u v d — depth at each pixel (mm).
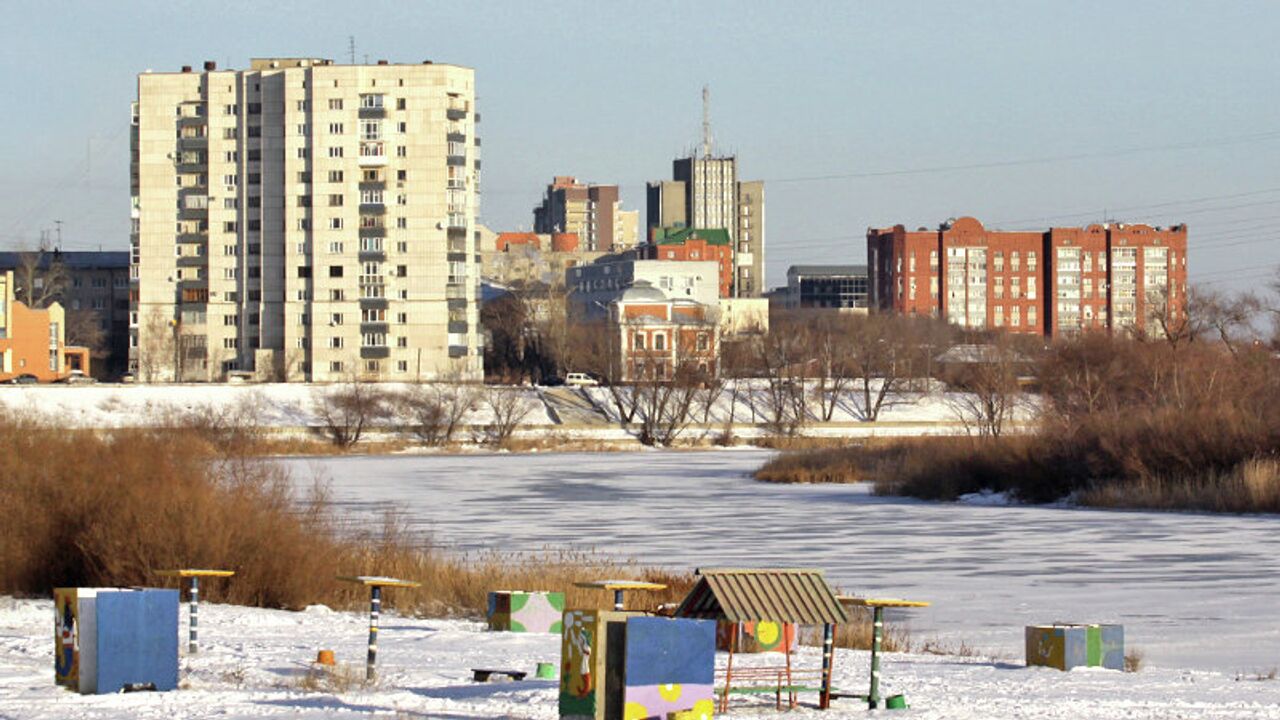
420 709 80750
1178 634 145625
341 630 122625
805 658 111000
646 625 70375
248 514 147000
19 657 100062
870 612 162125
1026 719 82000
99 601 84438
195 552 142250
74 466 149500
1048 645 110688
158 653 86000
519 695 86062
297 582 145125
